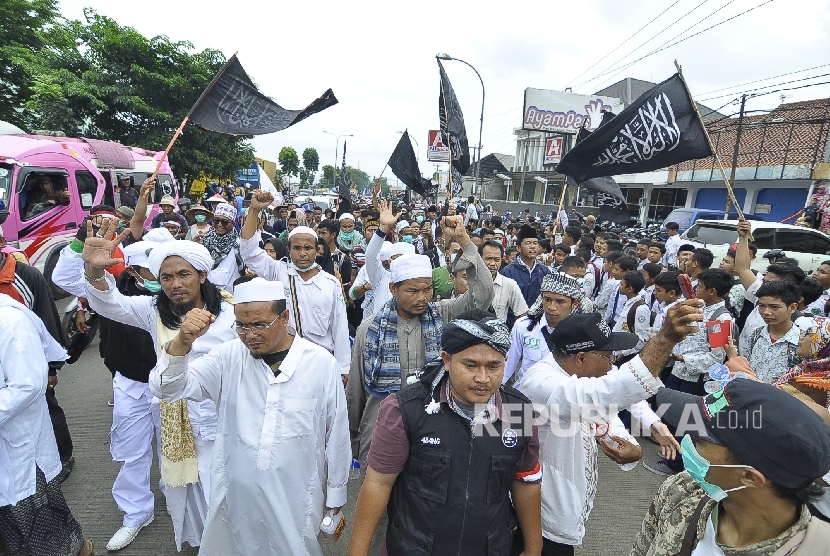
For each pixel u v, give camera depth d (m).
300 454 2.33
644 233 17.98
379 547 2.48
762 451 1.18
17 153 8.17
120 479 3.20
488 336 1.71
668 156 5.24
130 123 20.52
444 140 7.75
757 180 19.91
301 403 2.31
